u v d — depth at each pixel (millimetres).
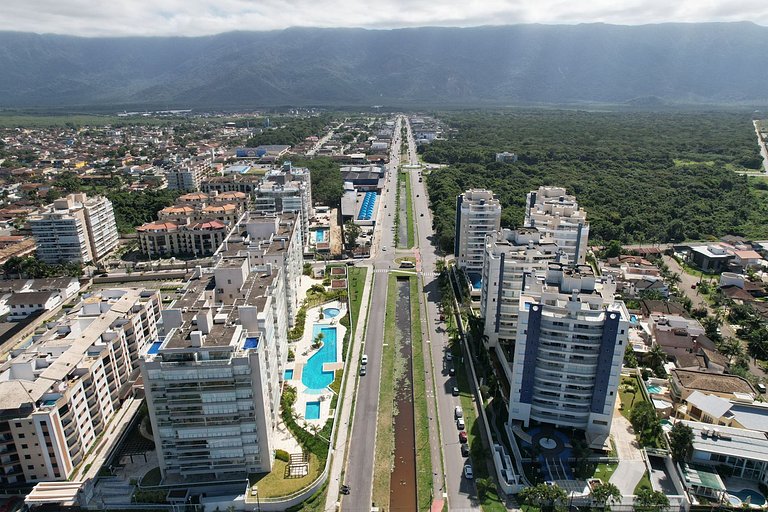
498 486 143625
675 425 151625
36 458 143000
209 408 137875
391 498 141250
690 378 174250
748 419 155375
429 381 191875
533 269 193125
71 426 148000
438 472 148625
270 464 146125
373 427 168750
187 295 175375
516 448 151875
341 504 139125
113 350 174125
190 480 143625
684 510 133000
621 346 144875
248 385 136750
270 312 166000
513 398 159375
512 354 199125
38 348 163250
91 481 141375
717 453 140625
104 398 167500
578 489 138750
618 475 143750
